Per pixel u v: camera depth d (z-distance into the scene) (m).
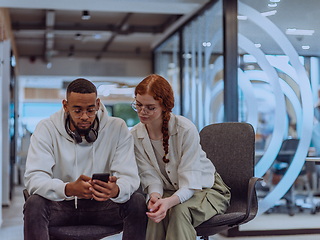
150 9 5.32
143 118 2.01
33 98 12.84
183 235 1.88
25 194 1.91
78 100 1.82
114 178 1.76
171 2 5.10
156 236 2.00
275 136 4.00
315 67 4.03
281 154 4.01
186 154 2.09
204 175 2.19
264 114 6.64
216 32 4.66
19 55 9.22
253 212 2.24
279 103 4.00
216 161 2.41
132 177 1.96
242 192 2.32
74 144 1.99
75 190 1.72
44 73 9.32
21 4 4.92
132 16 7.05
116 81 9.57
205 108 5.10
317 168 4.06
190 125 2.14
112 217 1.93
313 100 4.00
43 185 1.77
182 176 2.06
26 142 8.41
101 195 1.71
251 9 4.11
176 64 6.87
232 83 4.11
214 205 2.04
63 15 7.02
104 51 9.30
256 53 4.07
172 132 2.13
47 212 1.77
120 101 12.11
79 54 9.30
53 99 13.02
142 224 1.85
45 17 7.03
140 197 1.89
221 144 2.42
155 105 1.99
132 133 2.19
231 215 2.06
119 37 8.34
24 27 7.28
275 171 4.07
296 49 4.02
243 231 3.89
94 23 7.55
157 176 2.17
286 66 4.01
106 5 5.11
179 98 6.56
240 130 2.38
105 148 2.04
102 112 2.06
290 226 3.95
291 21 4.05
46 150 1.94
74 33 7.85
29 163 1.88
